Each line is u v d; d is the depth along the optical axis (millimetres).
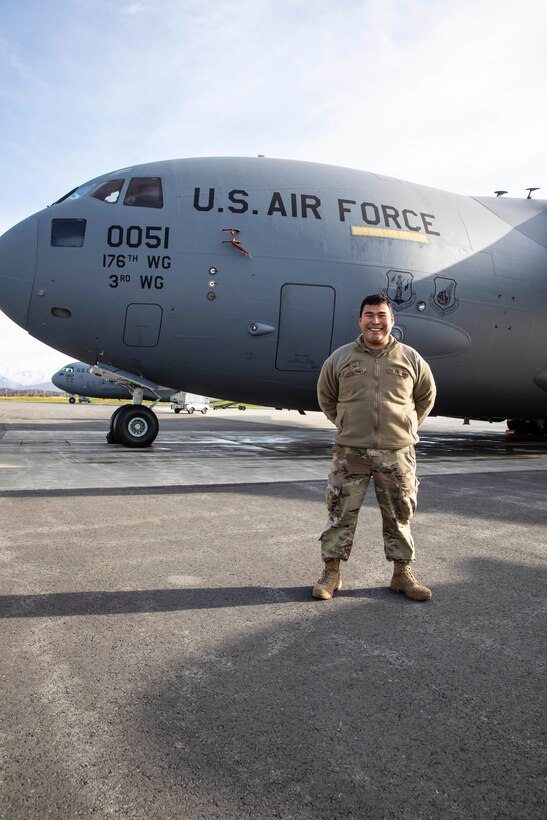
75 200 9352
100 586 2973
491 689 2012
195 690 1945
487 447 12586
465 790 1469
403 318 9867
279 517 4672
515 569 3412
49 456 8812
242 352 9570
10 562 3344
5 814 1330
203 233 9211
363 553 3715
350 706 1871
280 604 2791
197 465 8008
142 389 10633
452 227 10453
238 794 1432
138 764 1537
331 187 10008
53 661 2127
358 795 1439
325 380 3123
